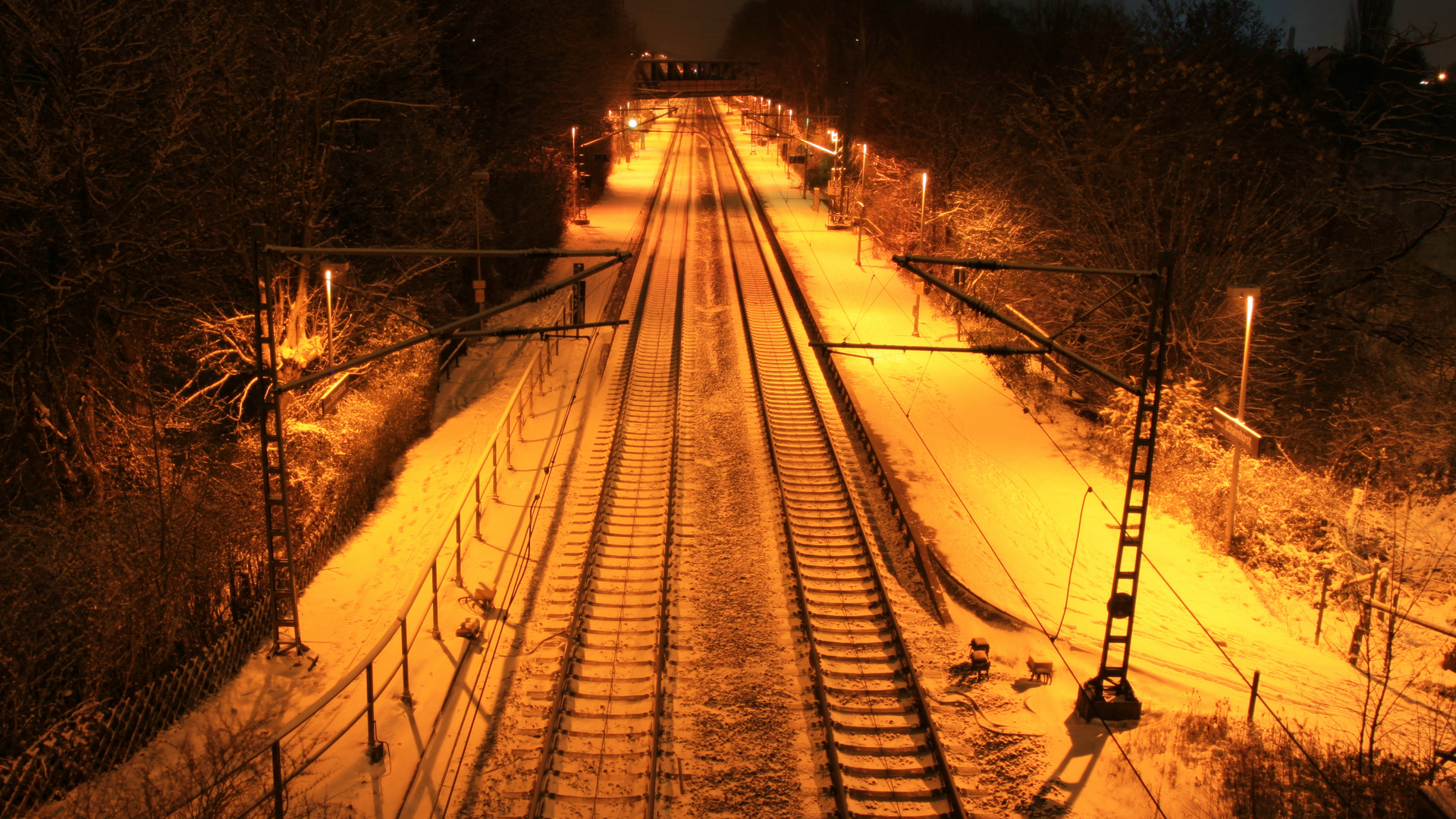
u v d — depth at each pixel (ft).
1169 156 79.30
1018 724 39.37
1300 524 58.80
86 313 53.67
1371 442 72.69
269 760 35.73
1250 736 37.73
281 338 63.52
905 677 42.47
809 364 90.38
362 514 57.67
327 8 62.23
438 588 49.44
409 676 42.09
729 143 305.94
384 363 71.10
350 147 82.79
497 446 69.26
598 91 180.65
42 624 37.37
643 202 191.31
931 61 147.54
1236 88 78.79
